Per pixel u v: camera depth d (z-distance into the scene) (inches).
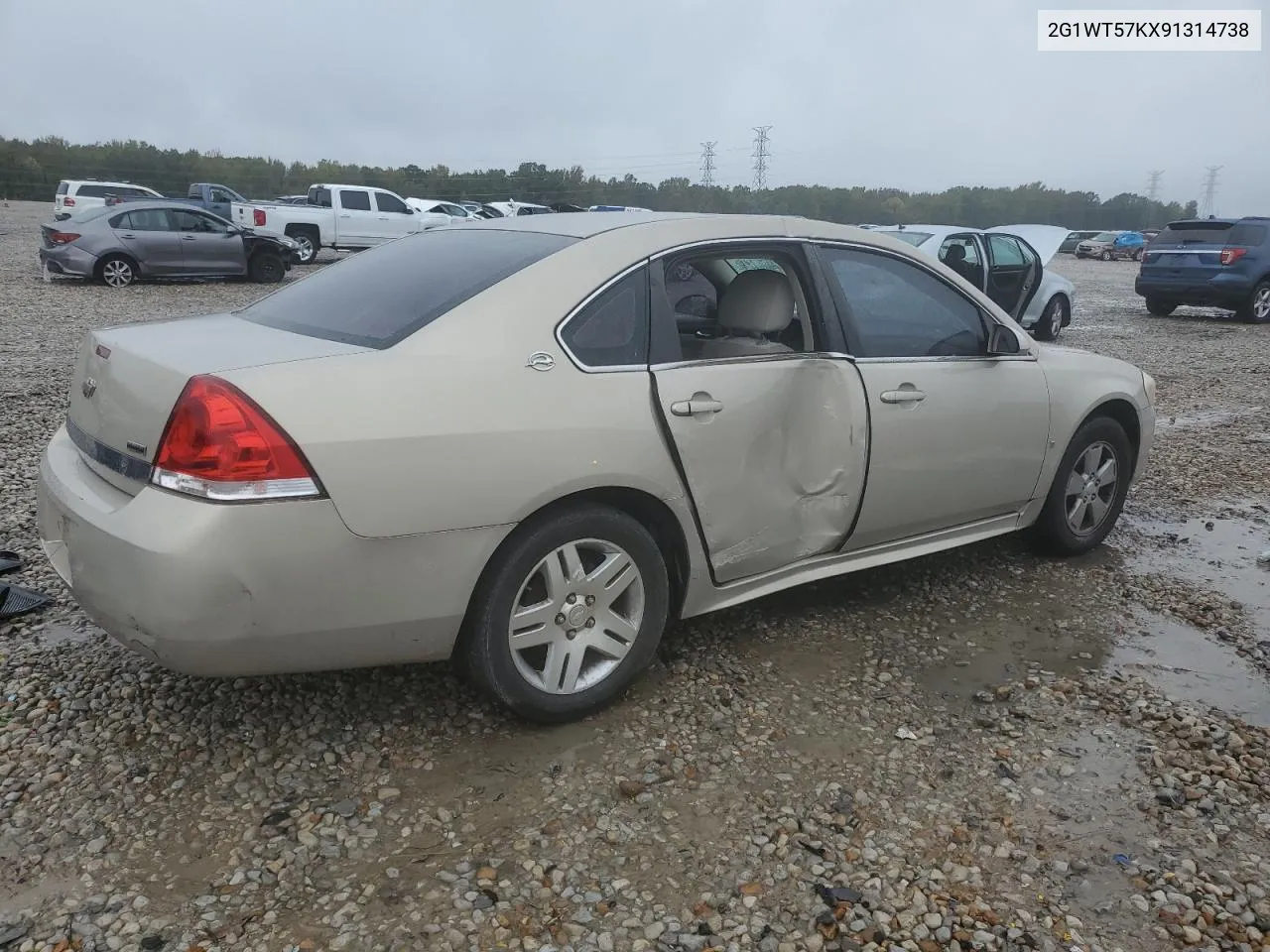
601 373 118.7
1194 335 568.4
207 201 996.6
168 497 98.4
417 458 103.3
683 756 117.6
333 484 99.0
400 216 957.8
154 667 133.0
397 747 117.2
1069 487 183.9
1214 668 146.3
